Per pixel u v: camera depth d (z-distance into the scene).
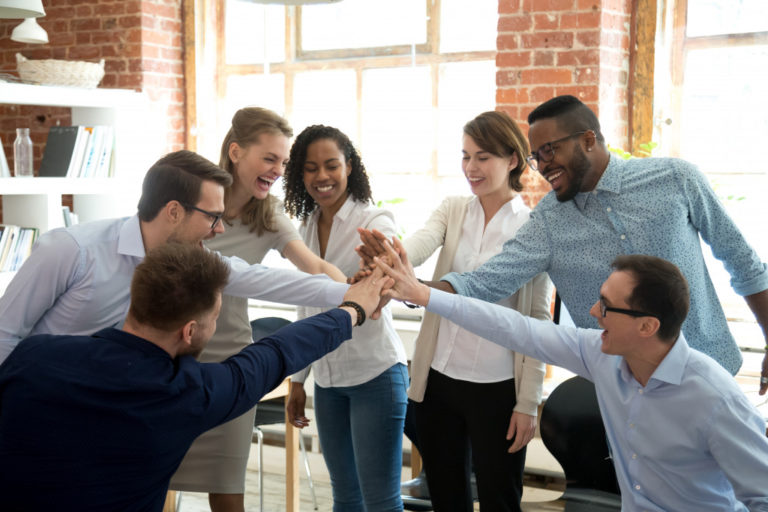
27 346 1.55
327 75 5.21
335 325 1.86
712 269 4.20
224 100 5.51
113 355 1.51
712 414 1.76
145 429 1.47
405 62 4.98
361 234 2.31
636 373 1.88
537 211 2.35
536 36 4.21
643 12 4.24
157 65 5.22
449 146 4.91
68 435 1.45
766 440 1.76
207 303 1.57
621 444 1.96
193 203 1.89
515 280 2.32
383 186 5.09
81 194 5.15
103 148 4.84
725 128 4.18
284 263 5.22
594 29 4.06
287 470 3.67
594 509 2.42
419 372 2.54
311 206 2.70
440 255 2.64
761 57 4.07
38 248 1.87
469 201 2.63
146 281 1.53
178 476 2.47
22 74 4.58
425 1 4.90
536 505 3.78
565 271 2.30
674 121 4.29
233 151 2.41
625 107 4.33
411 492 3.04
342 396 2.67
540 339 2.07
